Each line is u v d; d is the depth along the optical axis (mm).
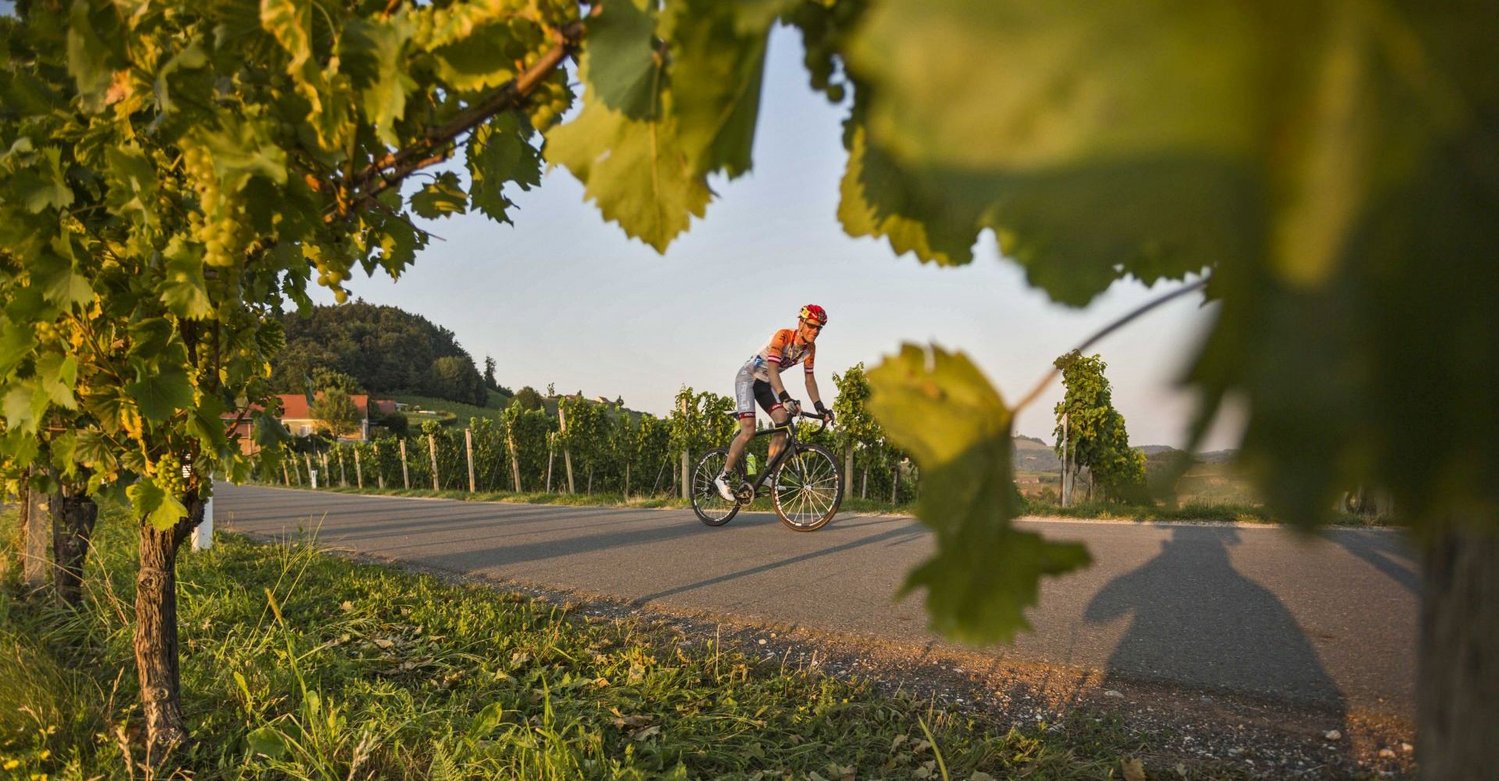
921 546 6352
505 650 3523
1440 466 155
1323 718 2629
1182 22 159
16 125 1593
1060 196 154
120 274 1982
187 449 2287
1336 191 157
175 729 2410
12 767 2246
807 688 3039
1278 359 155
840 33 487
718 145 415
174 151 1563
